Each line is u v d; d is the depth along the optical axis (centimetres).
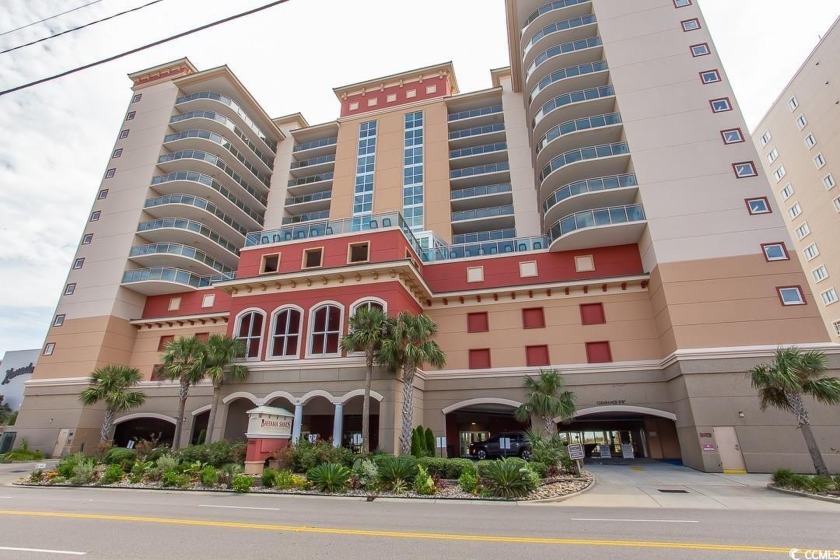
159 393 3073
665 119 2591
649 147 2553
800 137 4456
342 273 2292
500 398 2438
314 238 2511
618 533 795
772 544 709
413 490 1335
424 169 4247
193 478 1543
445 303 2741
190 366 2288
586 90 2919
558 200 2706
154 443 2094
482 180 4122
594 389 2348
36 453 2820
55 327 3350
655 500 1236
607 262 2586
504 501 1202
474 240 3491
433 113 4516
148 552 665
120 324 3309
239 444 1886
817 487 1265
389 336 1967
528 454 2172
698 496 1301
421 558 631
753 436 1889
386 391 2036
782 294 2058
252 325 2412
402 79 4931
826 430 1836
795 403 1501
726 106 2503
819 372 1506
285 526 859
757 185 2272
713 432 1933
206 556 643
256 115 4884
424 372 2580
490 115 4306
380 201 4209
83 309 3341
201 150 4188
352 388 2092
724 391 1977
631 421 2778
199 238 3747
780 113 4725
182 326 3312
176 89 4375
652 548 684
